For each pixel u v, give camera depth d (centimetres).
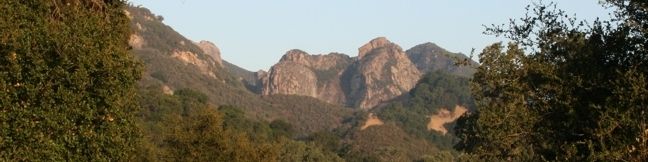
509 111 1498
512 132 1488
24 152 1093
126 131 1293
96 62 1189
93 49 1192
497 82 1573
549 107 1436
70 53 1160
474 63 1802
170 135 3198
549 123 1441
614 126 1195
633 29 1334
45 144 1112
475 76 1664
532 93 1496
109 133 1230
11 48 1102
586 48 1390
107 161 1253
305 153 10994
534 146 1498
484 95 1678
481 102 1673
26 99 1111
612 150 1187
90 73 1191
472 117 1916
